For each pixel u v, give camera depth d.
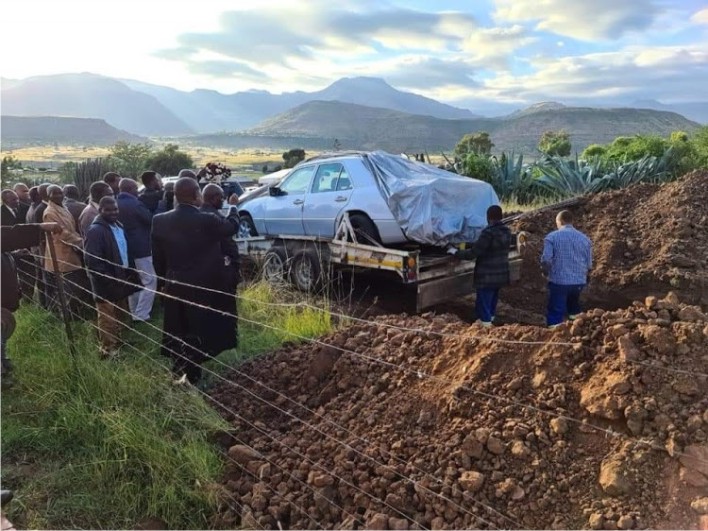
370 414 3.98
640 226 9.02
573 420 3.30
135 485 3.71
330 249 7.75
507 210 12.97
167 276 4.96
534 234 9.78
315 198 8.66
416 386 4.07
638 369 3.24
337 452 3.78
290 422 4.35
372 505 3.34
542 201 14.49
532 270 8.72
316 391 4.67
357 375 4.49
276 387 4.85
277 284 7.91
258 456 3.94
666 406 3.11
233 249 5.29
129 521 3.52
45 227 4.95
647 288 7.80
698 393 3.12
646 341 3.38
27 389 4.79
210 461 3.90
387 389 4.19
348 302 8.06
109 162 22.94
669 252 8.02
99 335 5.70
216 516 3.56
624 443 3.08
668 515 2.79
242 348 5.81
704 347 3.29
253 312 6.76
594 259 8.74
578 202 10.39
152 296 6.97
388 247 7.90
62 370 4.75
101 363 4.81
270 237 8.73
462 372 3.91
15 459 4.02
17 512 3.52
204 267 4.96
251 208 10.02
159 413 4.28
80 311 6.44
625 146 19.97
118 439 3.89
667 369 3.21
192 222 4.92
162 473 3.72
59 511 3.55
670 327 3.46
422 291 6.93
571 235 6.66
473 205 7.78
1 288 4.97
